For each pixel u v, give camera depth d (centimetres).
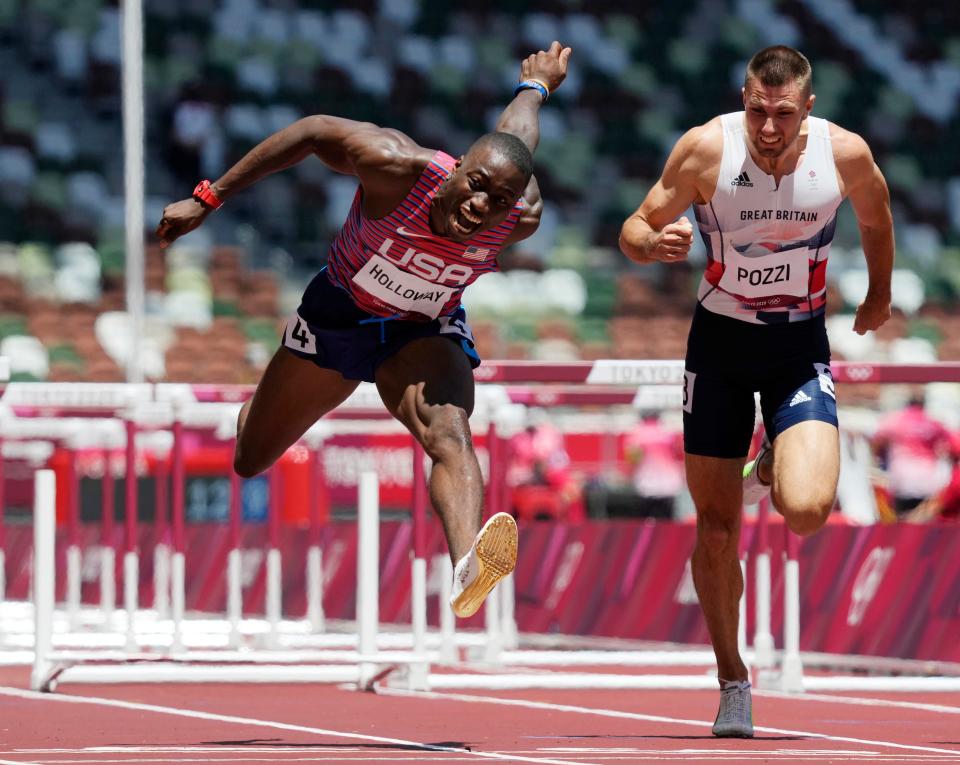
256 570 3872
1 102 8025
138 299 4022
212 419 2820
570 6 9112
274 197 7675
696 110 8838
